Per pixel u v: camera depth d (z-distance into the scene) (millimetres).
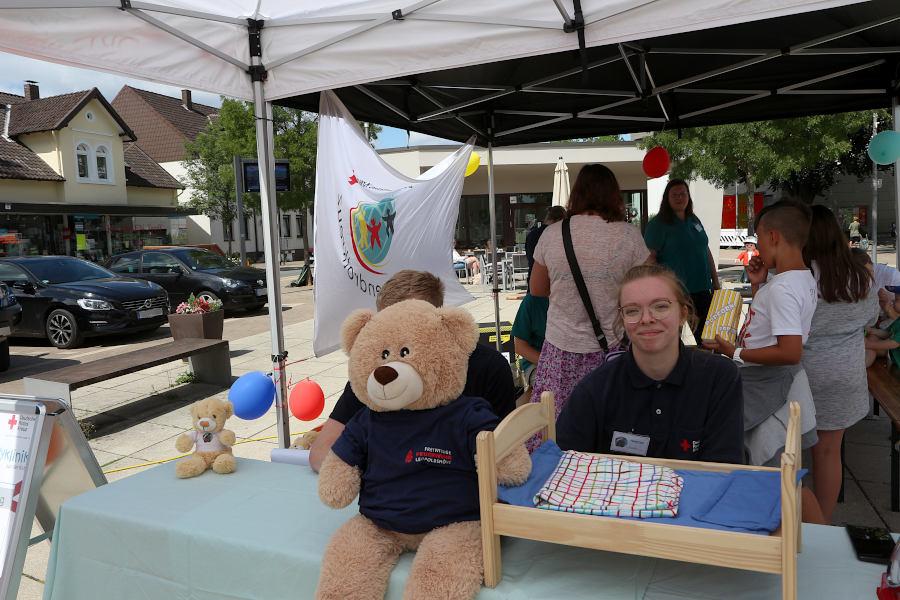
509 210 22375
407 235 4547
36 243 23078
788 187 23750
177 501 2146
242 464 2539
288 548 1765
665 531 1310
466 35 2947
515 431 1588
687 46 4578
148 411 6293
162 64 3141
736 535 1250
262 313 13742
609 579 1512
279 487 2268
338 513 2010
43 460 2373
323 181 3852
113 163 25844
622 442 1908
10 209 21281
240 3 3324
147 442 5387
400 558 1660
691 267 5227
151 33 3074
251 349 9297
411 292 2248
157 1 3102
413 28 3068
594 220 3070
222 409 2482
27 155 23703
